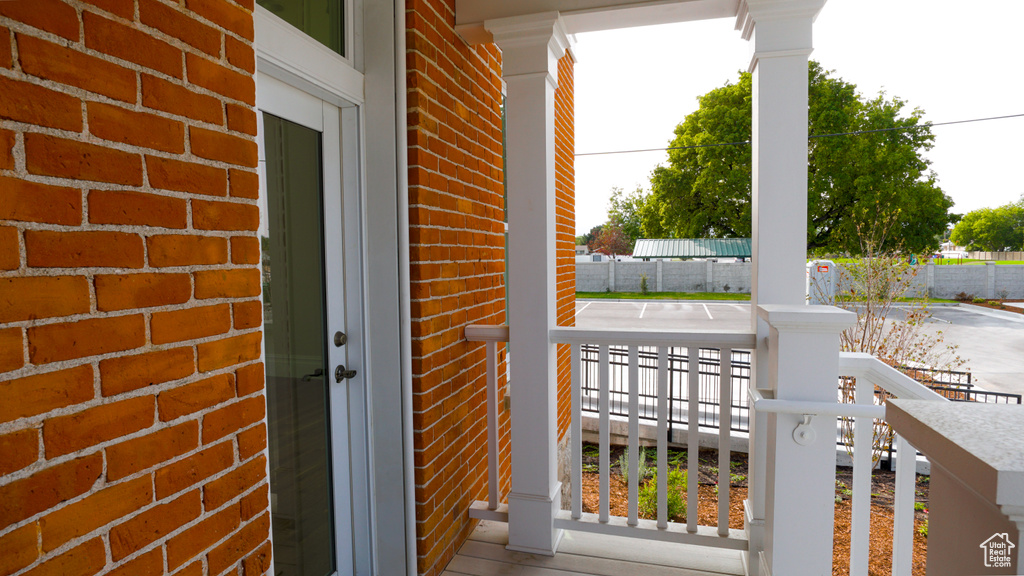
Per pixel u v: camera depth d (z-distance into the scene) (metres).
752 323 2.64
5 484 0.86
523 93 2.74
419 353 2.46
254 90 1.39
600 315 19.80
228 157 1.30
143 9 1.08
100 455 1.01
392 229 2.36
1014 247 26.41
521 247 2.77
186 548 1.19
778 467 1.79
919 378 6.19
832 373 1.71
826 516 1.76
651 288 27.86
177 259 1.17
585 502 5.35
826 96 20.88
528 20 2.66
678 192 25.72
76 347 0.97
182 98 1.18
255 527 1.40
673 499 4.78
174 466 1.16
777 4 2.38
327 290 2.28
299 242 2.12
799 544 1.78
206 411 1.24
